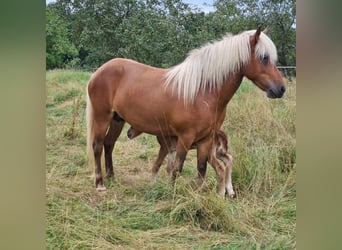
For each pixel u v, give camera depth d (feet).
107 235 7.24
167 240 7.26
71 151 9.55
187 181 8.29
